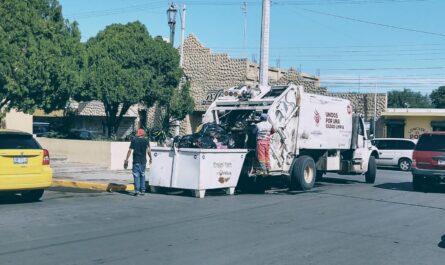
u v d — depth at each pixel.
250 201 14.32
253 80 38.44
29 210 12.04
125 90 26.92
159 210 12.41
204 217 11.49
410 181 22.12
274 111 16.48
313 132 17.98
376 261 7.95
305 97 17.62
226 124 17.38
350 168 20.28
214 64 39.00
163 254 8.05
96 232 9.66
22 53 18.34
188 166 15.06
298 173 17.03
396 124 43.59
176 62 29.39
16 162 12.65
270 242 9.02
